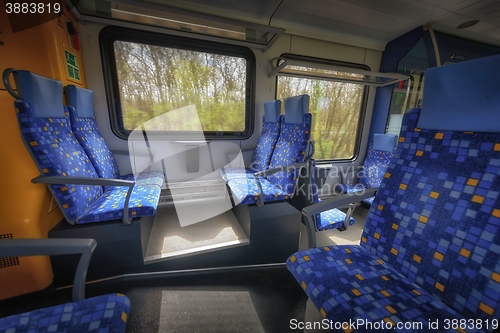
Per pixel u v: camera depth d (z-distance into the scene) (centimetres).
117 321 66
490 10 204
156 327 122
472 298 70
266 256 180
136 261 154
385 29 254
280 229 179
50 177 120
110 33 204
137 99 226
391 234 99
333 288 82
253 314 132
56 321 64
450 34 260
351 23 241
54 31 158
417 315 70
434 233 85
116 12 183
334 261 98
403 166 104
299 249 202
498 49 291
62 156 136
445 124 90
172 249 169
